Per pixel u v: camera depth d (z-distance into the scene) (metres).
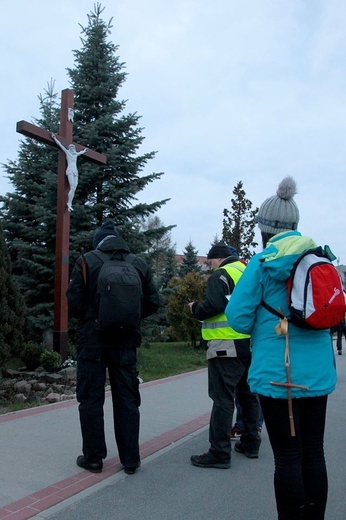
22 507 3.50
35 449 4.76
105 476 4.14
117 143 12.74
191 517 3.43
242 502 3.70
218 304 4.25
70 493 3.77
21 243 11.98
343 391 8.74
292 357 2.69
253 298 2.78
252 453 4.73
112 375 4.30
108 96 12.85
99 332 4.07
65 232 9.49
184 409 6.82
